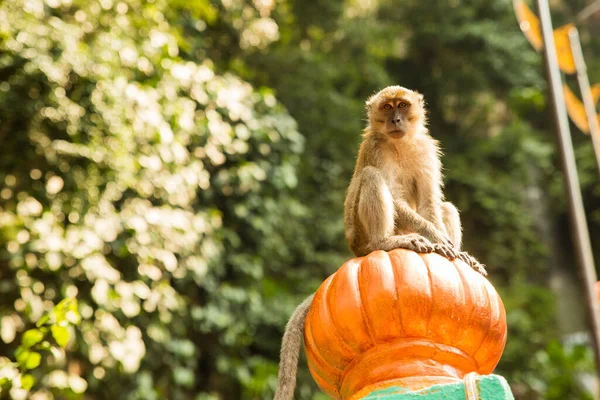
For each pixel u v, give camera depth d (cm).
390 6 2359
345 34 1986
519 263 2170
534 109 2453
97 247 920
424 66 2394
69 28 959
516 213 2184
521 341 1798
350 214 574
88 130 952
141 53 1048
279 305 1263
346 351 363
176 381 1055
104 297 901
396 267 358
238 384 1181
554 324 1944
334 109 1709
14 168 935
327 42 1986
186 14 1315
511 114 2462
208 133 1105
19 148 934
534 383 1691
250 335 1195
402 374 347
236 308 1167
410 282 350
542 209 2372
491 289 370
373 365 354
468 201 2180
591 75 2320
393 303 349
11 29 913
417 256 364
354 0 2138
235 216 1214
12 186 930
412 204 613
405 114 589
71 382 855
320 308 371
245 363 1191
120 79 977
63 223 957
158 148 1004
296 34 1833
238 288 1168
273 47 1662
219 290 1152
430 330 351
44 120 939
